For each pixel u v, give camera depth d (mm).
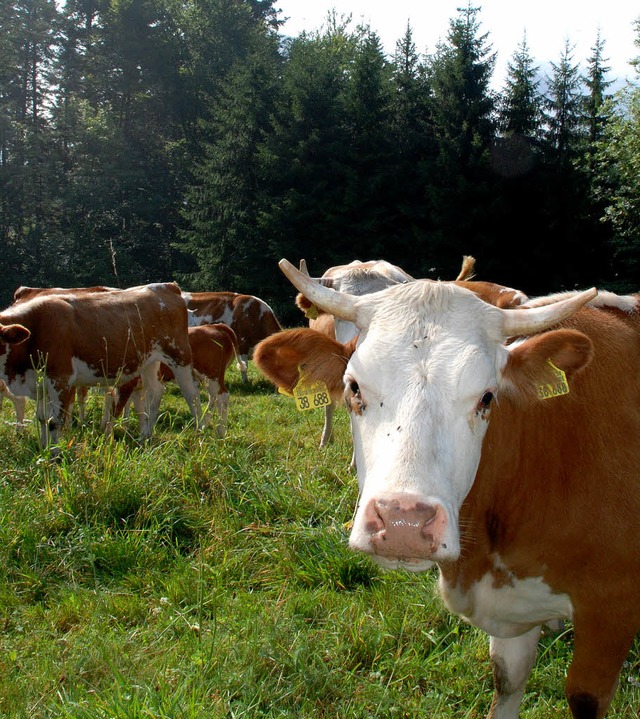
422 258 32938
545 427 3248
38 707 3418
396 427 2625
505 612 3377
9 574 4742
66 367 8492
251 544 5168
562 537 3174
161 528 5391
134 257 40688
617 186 30984
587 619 3176
